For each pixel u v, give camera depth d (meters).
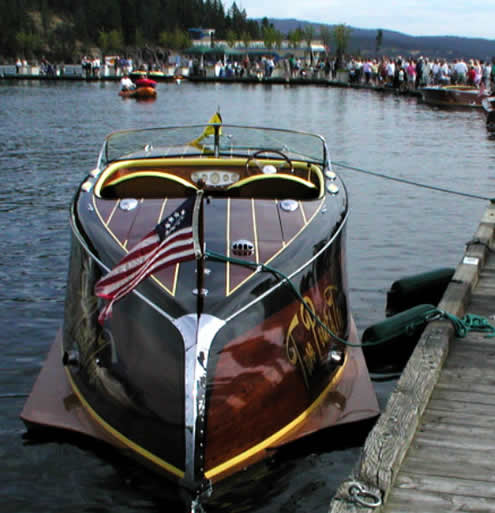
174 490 3.63
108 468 3.96
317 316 4.47
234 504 3.69
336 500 3.02
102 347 4.11
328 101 34.09
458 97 30.16
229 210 4.96
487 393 4.20
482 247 6.85
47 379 4.66
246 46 90.12
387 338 5.42
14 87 45.84
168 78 53.41
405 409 3.76
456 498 3.17
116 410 3.90
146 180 5.59
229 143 6.75
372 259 8.12
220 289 3.95
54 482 3.86
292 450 4.05
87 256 4.52
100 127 21.56
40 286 7.06
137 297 3.96
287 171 6.32
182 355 3.64
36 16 134.38
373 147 17.58
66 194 11.41
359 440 4.26
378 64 46.94
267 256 4.32
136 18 137.00
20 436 4.29
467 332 5.14
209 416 3.56
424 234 9.21
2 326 6.02
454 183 12.74
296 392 4.06
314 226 4.77
